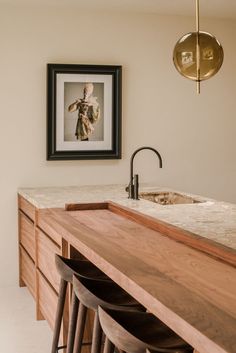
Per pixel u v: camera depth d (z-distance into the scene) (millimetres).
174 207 3803
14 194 5391
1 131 5320
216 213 3479
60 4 5227
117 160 5637
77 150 5480
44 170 5449
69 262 3129
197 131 5844
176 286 1893
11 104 5328
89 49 5484
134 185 4430
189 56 3061
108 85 5512
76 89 5430
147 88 5672
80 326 2811
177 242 2660
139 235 2842
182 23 5719
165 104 5730
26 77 5348
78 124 5465
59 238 3658
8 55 5289
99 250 2469
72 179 5531
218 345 1387
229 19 5848
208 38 3061
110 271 2217
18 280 5453
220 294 1795
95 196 4699
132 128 5660
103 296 2744
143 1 5102
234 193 6027
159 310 1729
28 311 4727
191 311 1631
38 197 4676
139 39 5613
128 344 2049
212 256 2357
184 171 5840
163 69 5699
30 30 5328
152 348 1975
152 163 5746
